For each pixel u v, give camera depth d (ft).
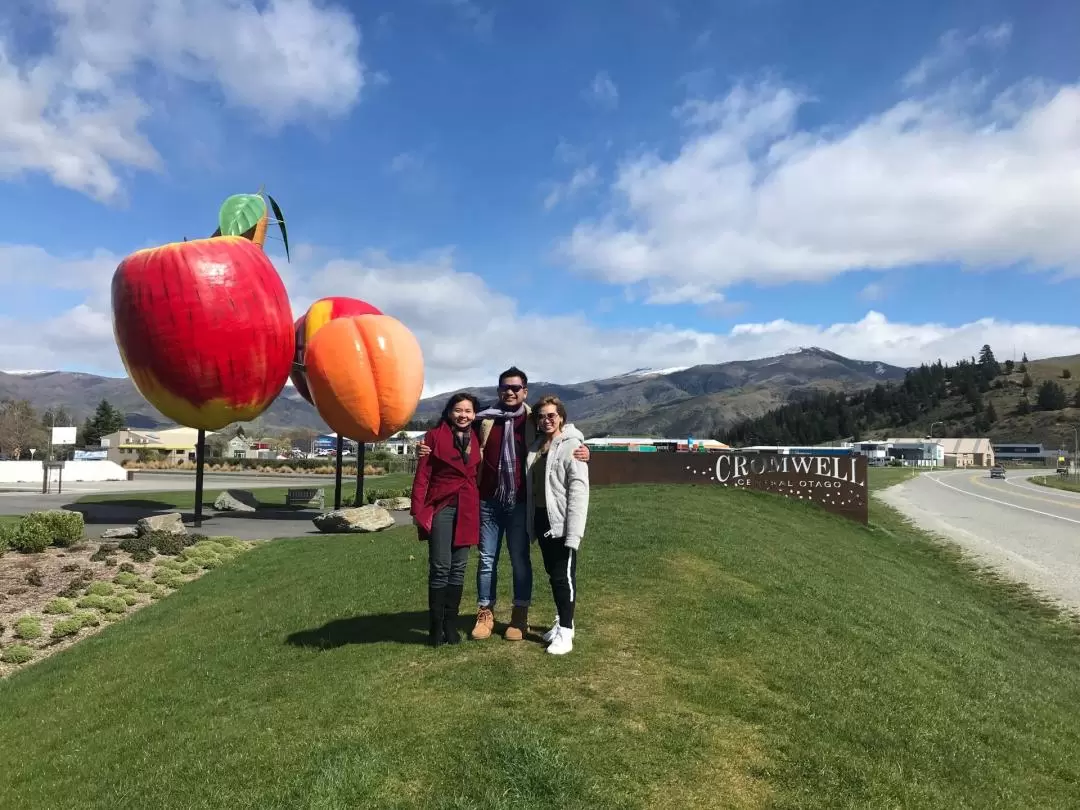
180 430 310.45
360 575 32.04
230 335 49.26
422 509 17.95
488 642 18.53
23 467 132.36
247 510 70.13
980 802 13.76
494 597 19.04
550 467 17.42
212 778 12.85
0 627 31.27
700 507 51.42
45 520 43.91
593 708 14.78
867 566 43.80
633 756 13.10
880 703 17.44
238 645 22.91
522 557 18.49
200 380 49.70
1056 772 16.46
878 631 25.00
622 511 46.16
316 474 165.48
